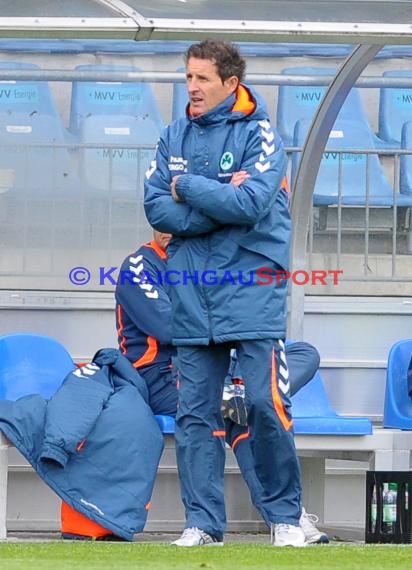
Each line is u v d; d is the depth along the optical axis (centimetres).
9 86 2844
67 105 2883
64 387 2080
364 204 2820
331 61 2702
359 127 2948
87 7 1962
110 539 2027
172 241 1858
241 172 1797
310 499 2455
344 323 2617
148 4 1986
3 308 2539
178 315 1838
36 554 1602
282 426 1822
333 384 2606
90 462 2031
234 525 2428
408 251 2816
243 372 1830
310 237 2759
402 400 2378
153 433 2080
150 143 2820
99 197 2712
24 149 2703
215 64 1822
